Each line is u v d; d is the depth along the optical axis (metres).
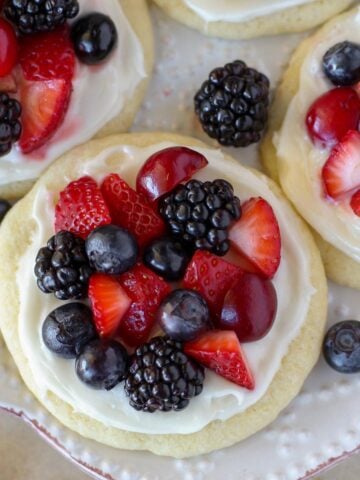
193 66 0.29
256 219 0.25
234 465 0.26
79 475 0.31
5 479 0.31
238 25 0.28
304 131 0.27
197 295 0.23
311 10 0.28
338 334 0.26
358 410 0.27
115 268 0.23
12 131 0.25
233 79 0.26
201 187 0.24
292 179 0.27
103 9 0.26
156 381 0.23
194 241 0.24
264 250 0.25
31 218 0.26
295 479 0.26
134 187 0.26
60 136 0.27
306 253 0.26
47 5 0.24
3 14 0.25
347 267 0.27
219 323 0.24
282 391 0.26
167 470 0.26
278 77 0.29
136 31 0.28
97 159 0.26
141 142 0.27
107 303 0.23
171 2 0.28
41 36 0.25
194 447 0.26
